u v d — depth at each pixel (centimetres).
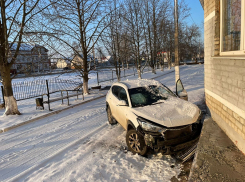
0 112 909
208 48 536
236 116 353
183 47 3347
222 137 397
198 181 268
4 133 623
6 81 785
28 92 1539
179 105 440
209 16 516
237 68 343
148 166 364
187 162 363
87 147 473
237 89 345
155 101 477
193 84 1353
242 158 313
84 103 1021
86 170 367
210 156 327
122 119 488
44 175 363
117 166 372
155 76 2283
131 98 481
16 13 764
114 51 1523
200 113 414
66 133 588
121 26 1507
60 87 1742
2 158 450
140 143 393
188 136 376
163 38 2250
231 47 386
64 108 888
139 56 1891
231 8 383
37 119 753
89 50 1204
